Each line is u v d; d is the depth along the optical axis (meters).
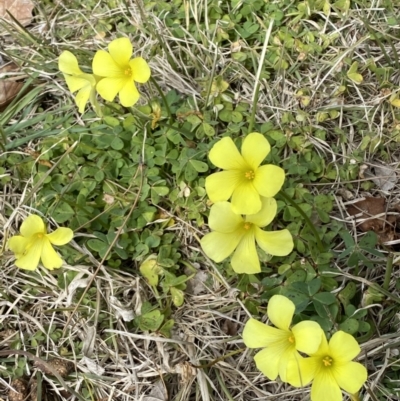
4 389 0.29
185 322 0.30
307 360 0.22
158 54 0.37
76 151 0.33
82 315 0.30
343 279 0.29
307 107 0.35
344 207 0.32
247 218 0.25
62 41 0.40
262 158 0.23
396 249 0.31
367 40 0.37
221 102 0.34
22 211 0.33
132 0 0.40
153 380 0.29
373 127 0.34
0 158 0.35
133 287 0.30
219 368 0.28
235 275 0.30
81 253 0.30
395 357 0.27
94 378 0.29
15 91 0.39
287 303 0.23
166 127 0.33
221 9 0.38
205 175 0.32
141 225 0.31
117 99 0.36
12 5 0.42
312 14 0.38
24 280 0.31
